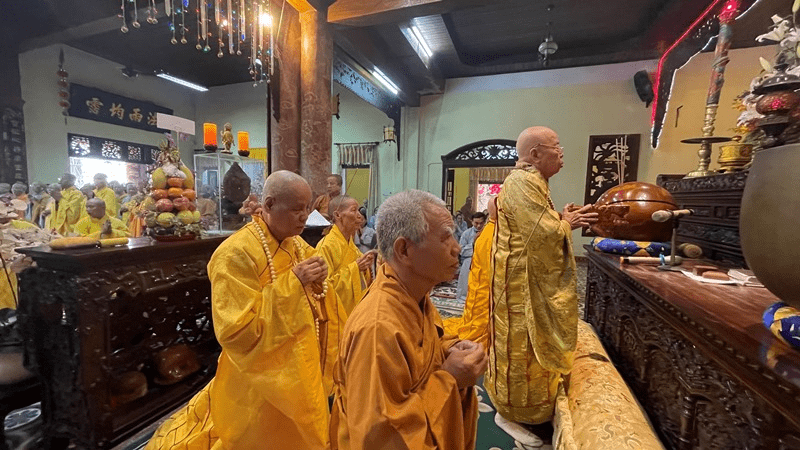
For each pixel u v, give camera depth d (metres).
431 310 1.01
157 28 5.96
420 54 6.64
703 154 2.93
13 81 6.28
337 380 0.96
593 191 7.27
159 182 2.23
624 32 6.50
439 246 0.82
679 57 5.90
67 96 6.88
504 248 1.93
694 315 1.07
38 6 5.44
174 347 2.30
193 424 1.67
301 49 4.38
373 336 0.76
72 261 1.68
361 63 5.95
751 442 0.93
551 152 1.92
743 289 1.40
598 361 2.03
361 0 4.43
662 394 1.51
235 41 5.49
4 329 2.05
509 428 2.05
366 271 2.59
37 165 6.79
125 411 2.04
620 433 1.41
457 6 4.30
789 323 0.80
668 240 2.21
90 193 5.24
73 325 1.73
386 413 0.70
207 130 2.90
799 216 0.69
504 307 1.94
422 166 8.51
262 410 1.46
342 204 2.50
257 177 3.84
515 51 7.40
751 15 4.35
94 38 6.68
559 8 5.69
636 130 7.00
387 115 8.27
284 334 1.38
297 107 4.39
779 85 1.50
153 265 2.05
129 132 8.34
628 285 1.81
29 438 1.98
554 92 7.48
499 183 7.93
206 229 3.11
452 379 0.85
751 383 0.84
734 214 1.95
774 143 1.58
